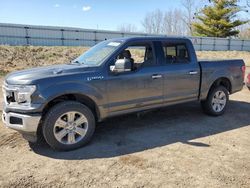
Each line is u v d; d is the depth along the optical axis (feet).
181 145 15.23
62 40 94.94
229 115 21.50
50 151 14.39
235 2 154.71
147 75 16.63
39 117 13.35
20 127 13.46
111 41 17.34
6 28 82.89
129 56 16.39
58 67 15.24
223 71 20.79
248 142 15.79
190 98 19.24
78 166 12.71
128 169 12.41
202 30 161.79
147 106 17.10
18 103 13.52
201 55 114.83
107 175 11.88
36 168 12.54
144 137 16.48
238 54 123.85
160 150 14.52
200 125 18.86
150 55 17.24
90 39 101.14
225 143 15.58
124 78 15.74
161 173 12.03
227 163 13.02
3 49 68.33
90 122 14.94
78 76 14.30
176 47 18.44
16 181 11.42
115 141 15.81
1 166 12.75
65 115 14.19
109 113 15.64
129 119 20.11
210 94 20.44
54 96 13.53
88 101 15.29
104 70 15.17
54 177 11.73
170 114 21.57
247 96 29.89
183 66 18.47
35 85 13.17
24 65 61.62
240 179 11.53
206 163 13.00
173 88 18.02
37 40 89.61
